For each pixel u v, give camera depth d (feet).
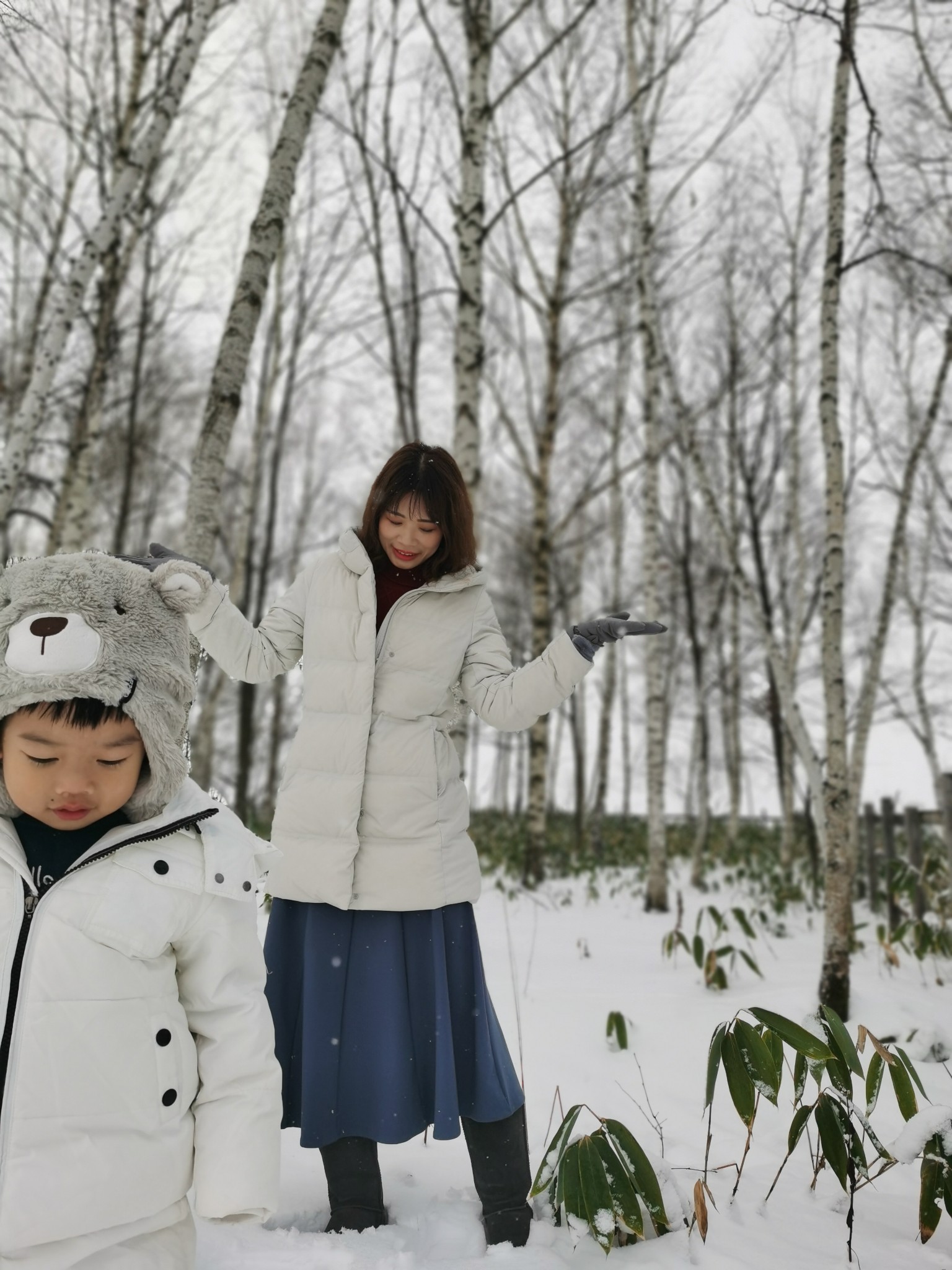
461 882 5.92
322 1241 5.28
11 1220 3.56
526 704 5.84
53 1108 3.71
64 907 3.92
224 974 4.28
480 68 19.27
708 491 15.30
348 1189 5.56
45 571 3.96
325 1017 5.65
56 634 3.74
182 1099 4.07
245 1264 4.92
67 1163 3.69
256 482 38.52
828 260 12.34
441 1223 5.64
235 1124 4.09
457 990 5.83
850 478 33.53
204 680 47.42
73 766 3.84
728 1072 5.70
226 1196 3.93
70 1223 3.66
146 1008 4.00
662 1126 7.52
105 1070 3.83
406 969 5.78
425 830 5.85
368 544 6.32
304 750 6.04
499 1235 5.51
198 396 48.70
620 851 36.14
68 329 13.25
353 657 6.06
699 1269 5.22
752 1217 5.93
